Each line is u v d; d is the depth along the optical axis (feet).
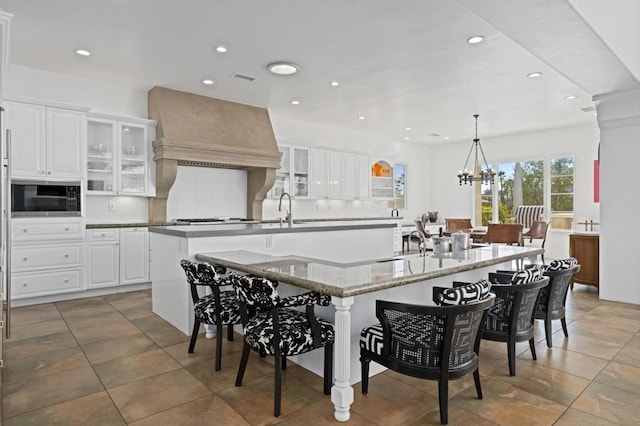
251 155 19.93
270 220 22.11
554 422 6.88
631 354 10.00
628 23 12.02
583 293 17.22
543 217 27.35
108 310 14.07
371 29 12.06
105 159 17.11
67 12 11.09
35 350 10.21
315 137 25.55
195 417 7.03
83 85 16.84
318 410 7.26
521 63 14.79
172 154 17.47
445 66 15.10
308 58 14.35
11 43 13.21
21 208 14.37
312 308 7.30
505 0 8.04
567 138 26.21
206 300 9.65
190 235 11.35
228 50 13.70
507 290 8.49
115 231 16.57
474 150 31.22
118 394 7.87
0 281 8.38
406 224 29.94
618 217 15.64
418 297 9.30
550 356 9.87
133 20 11.58
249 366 9.21
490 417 7.03
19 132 14.33
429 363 6.73
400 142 31.58
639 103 14.65
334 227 15.25
